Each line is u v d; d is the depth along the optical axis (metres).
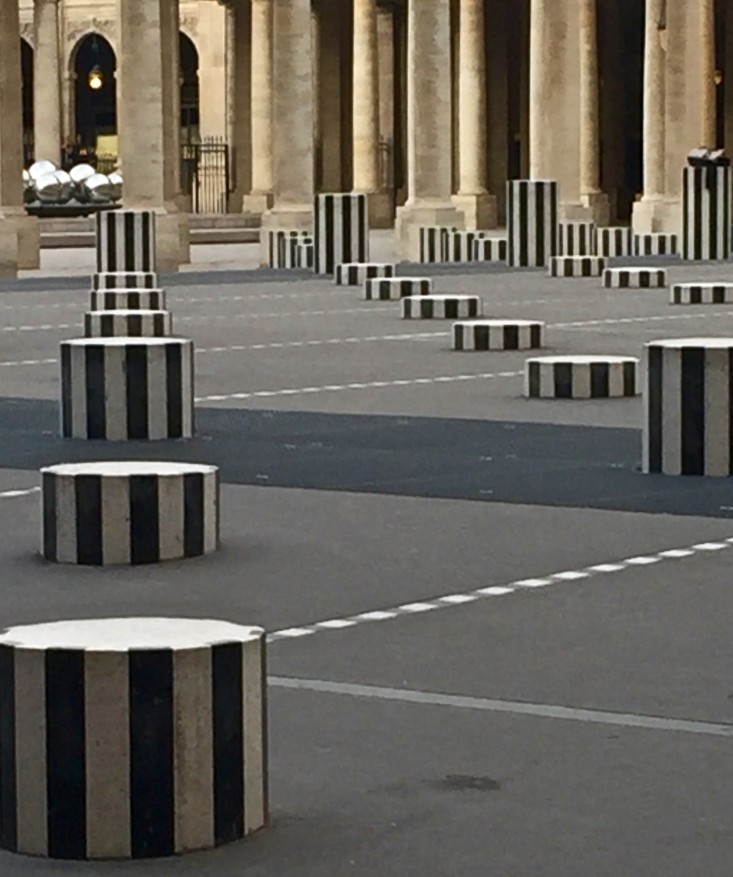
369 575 21.94
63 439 32.81
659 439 28.81
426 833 13.30
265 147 127.81
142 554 22.73
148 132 89.25
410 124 99.50
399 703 16.64
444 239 97.56
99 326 46.62
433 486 27.83
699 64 107.06
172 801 12.78
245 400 38.31
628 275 73.50
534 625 19.47
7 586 21.48
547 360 38.41
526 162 142.88
